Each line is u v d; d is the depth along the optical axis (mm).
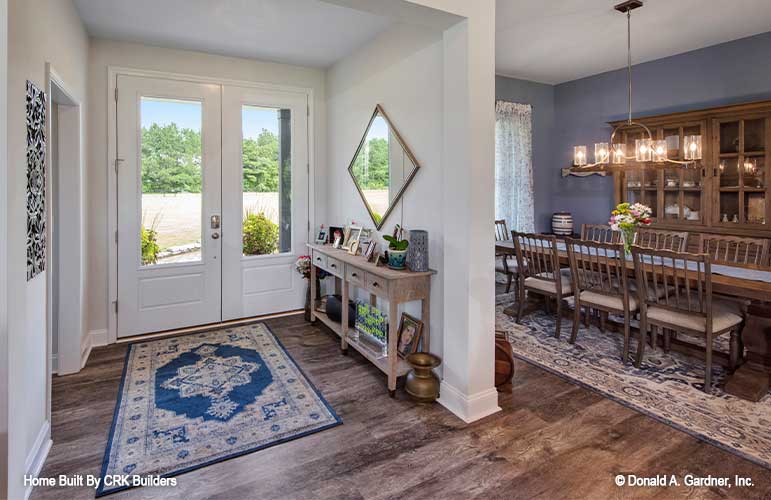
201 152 4031
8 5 1550
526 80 5574
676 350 3365
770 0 3268
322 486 1869
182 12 3100
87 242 3480
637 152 3654
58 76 2451
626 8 3365
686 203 4438
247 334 3906
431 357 2705
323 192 4668
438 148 2715
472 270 2381
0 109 1452
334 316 3756
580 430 2307
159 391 2770
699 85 4391
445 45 2451
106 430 2307
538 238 3811
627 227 3533
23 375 1711
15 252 1620
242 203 4270
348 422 2402
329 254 3566
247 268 4344
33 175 1917
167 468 1985
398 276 2639
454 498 1788
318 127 4598
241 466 2008
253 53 4004
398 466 2006
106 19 3201
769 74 3910
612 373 3029
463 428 2336
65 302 3021
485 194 2402
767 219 3875
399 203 3180
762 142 3900
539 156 5766
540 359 3287
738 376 2770
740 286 2598
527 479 1908
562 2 3262
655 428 2318
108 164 3641
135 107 3723
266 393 2748
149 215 3850
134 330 3824
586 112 5473
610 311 3344
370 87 3582
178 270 3994
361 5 2129
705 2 3289
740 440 2195
